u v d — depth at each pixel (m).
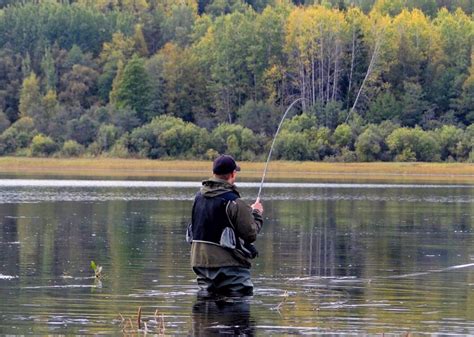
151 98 158.50
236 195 20.36
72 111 156.00
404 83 157.50
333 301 19.91
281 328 16.73
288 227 40.19
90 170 131.25
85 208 51.12
